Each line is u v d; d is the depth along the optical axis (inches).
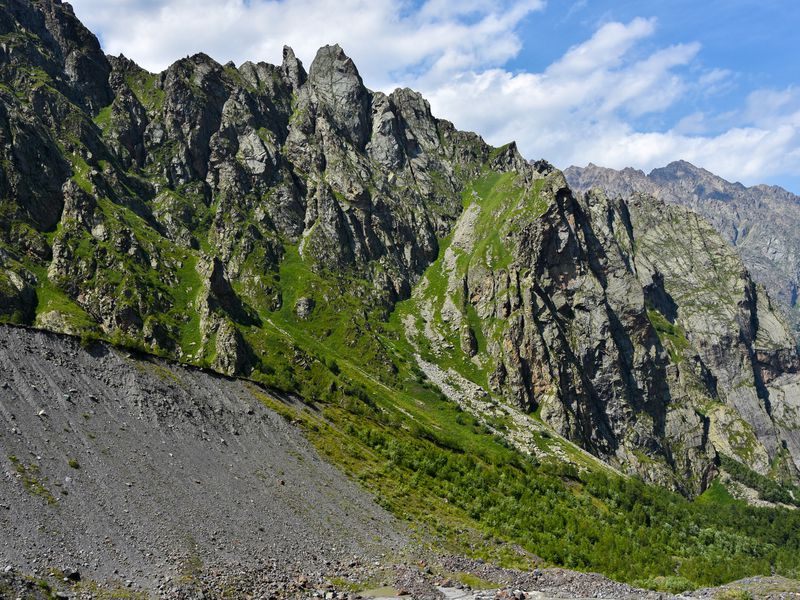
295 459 4345.5
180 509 2915.8
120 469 2984.7
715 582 4884.4
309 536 3294.8
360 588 2812.5
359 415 7135.8
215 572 2527.1
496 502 5654.5
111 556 2345.0
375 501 4298.7
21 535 2215.8
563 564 4517.7
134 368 3996.1
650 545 6166.3
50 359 3508.9
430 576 3206.2
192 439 3727.9
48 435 2910.9
